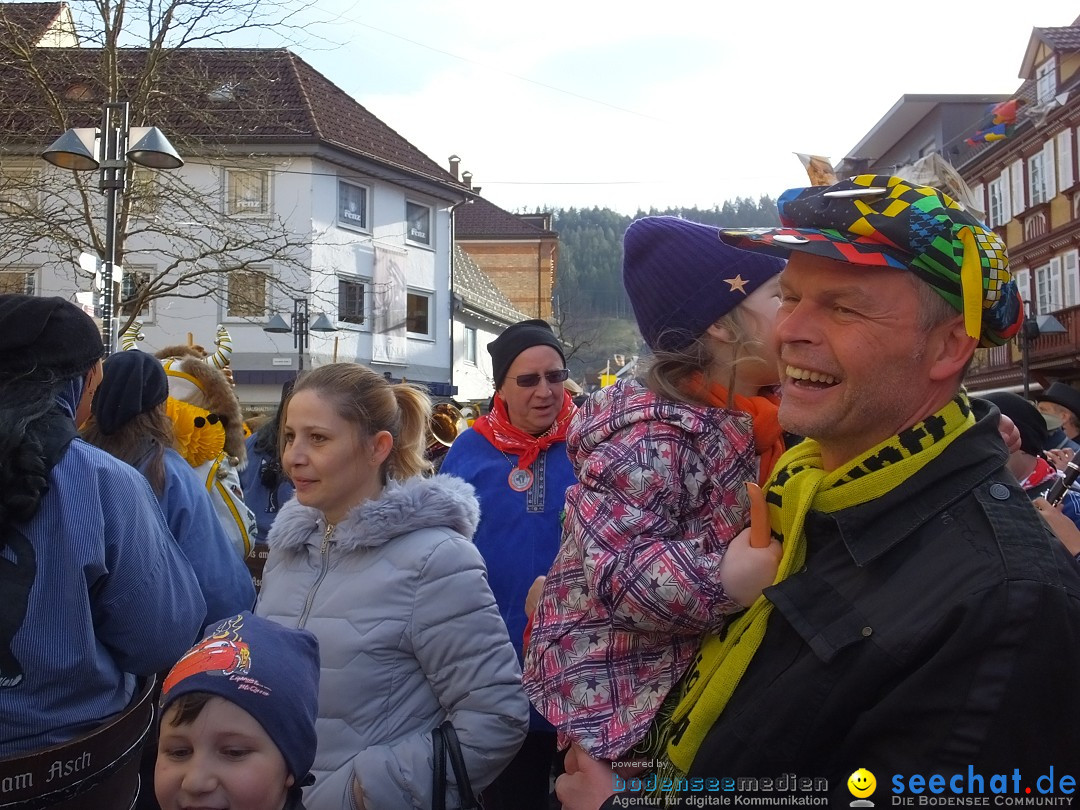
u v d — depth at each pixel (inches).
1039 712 38.8
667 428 58.3
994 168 1083.3
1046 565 41.1
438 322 1103.0
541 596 63.9
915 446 46.3
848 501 47.5
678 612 52.4
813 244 45.3
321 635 82.9
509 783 113.9
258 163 852.0
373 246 1001.5
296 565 89.4
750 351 60.0
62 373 73.0
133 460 107.0
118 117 571.5
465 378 1253.7
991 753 38.8
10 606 64.5
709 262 61.5
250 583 114.6
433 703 84.3
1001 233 1081.4
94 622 71.2
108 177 408.2
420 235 1083.9
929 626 41.4
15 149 647.1
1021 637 39.3
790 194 53.3
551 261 1806.1
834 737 44.5
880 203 46.1
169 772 65.6
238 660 67.0
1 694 64.4
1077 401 216.1
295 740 67.2
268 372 919.7
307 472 87.0
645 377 62.6
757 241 47.2
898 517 45.7
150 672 74.6
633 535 55.8
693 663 56.5
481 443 139.9
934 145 1103.6
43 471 66.9
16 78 634.8
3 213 602.9
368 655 81.7
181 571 78.5
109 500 71.5
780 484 52.6
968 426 47.3
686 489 57.5
